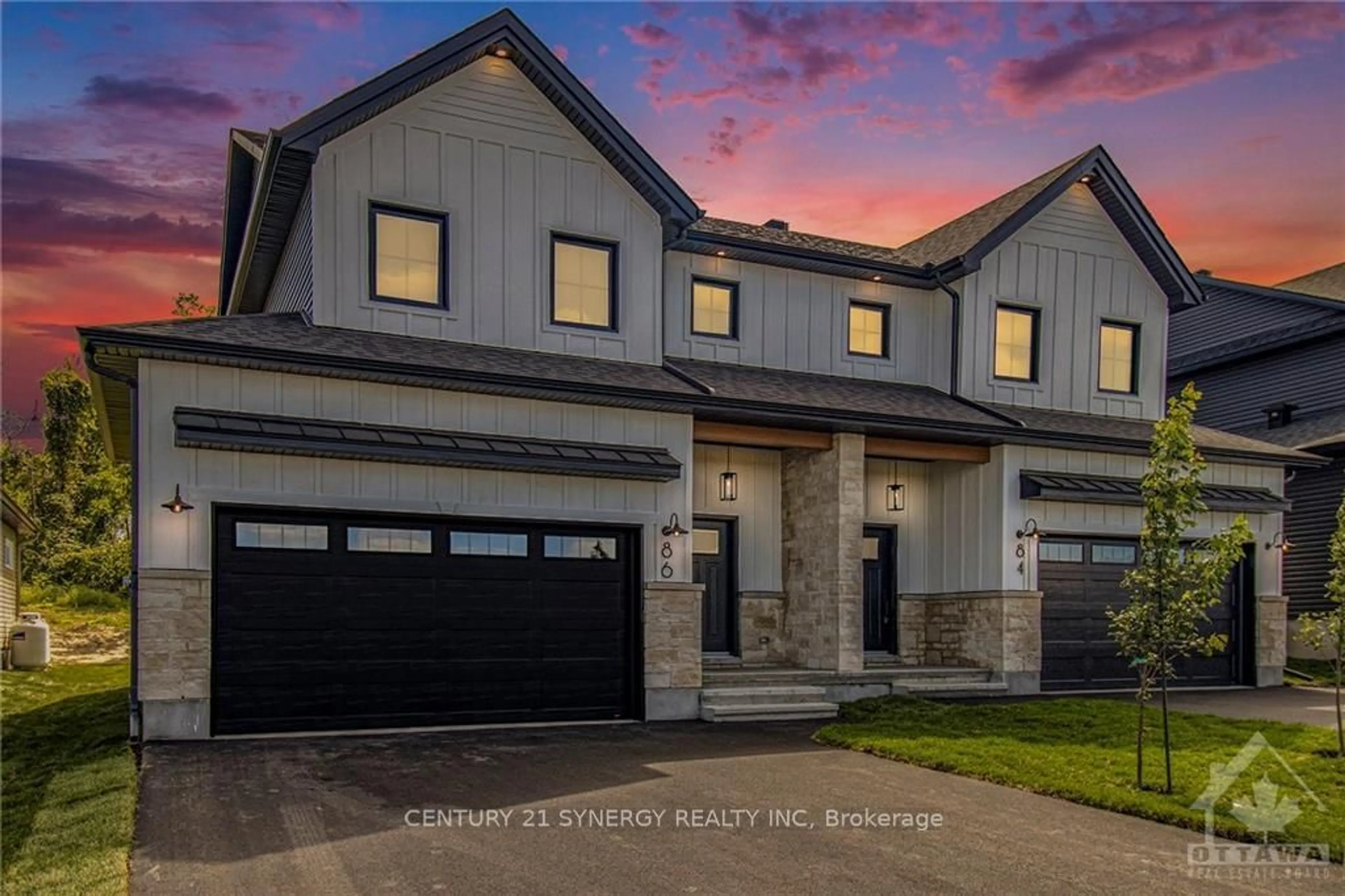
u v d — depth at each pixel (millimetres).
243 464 9641
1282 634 16344
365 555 10266
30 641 17328
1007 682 14008
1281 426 21516
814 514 13875
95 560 27734
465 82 12234
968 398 15633
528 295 12445
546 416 11344
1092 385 16750
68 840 5988
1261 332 22062
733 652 14047
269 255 14719
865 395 14320
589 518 11430
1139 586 7879
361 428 10164
